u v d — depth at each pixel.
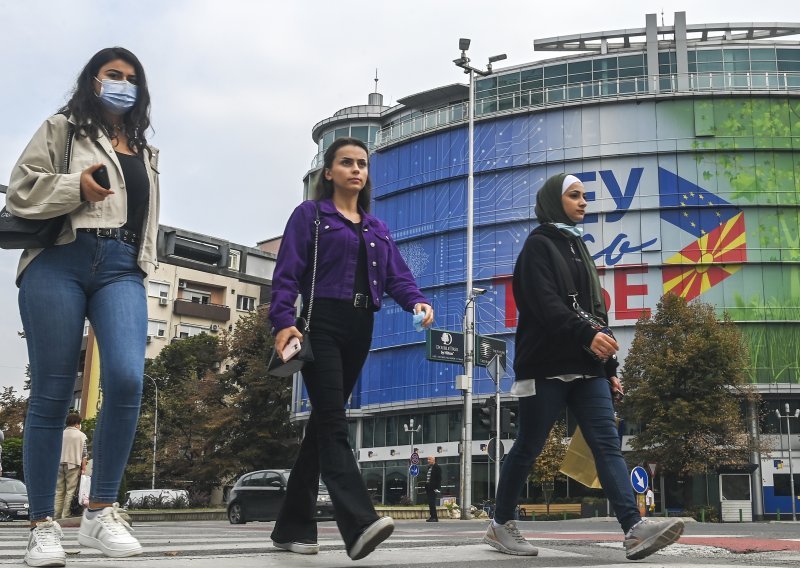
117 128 3.47
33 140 3.26
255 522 20.64
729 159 45.03
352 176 3.85
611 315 44.41
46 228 3.14
